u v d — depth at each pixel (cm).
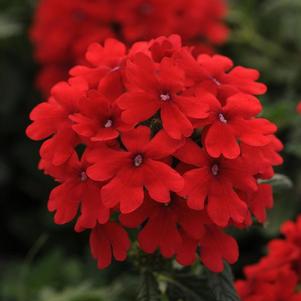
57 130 25
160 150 24
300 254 29
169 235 25
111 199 24
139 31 41
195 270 29
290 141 39
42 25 45
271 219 40
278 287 29
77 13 43
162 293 28
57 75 46
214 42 46
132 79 24
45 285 43
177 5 43
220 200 24
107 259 25
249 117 25
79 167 25
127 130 24
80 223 24
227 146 24
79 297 37
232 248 25
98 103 25
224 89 25
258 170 25
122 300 37
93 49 27
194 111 24
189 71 25
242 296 29
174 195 25
